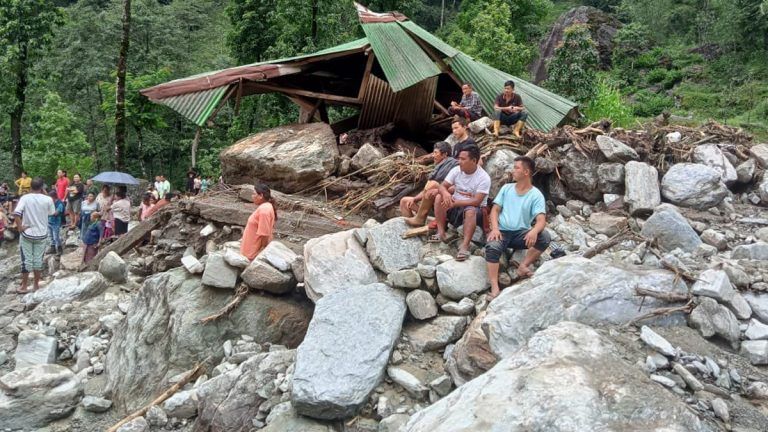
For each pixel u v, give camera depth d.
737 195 7.24
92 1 37.50
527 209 4.80
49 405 5.33
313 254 5.33
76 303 7.52
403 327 4.72
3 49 19.66
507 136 7.12
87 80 29.33
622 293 3.94
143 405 5.33
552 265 4.23
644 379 2.93
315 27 17.34
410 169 7.36
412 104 10.07
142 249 8.78
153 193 13.41
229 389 4.69
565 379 2.86
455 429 2.81
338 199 7.86
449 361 4.15
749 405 3.25
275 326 5.49
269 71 9.69
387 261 5.26
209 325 5.55
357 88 12.04
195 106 9.36
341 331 4.31
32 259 8.43
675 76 27.17
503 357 3.77
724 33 27.27
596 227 6.34
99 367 6.04
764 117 20.34
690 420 2.65
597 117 15.44
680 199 6.66
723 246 5.64
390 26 9.66
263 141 8.73
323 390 3.86
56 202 13.30
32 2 19.78
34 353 6.25
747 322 4.02
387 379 4.20
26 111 27.38
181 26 38.88
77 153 26.86
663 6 32.88
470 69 9.74
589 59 16.73
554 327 3.40
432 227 5.54
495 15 23.41
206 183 15.25
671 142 7.38
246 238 6.21
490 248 4.72
